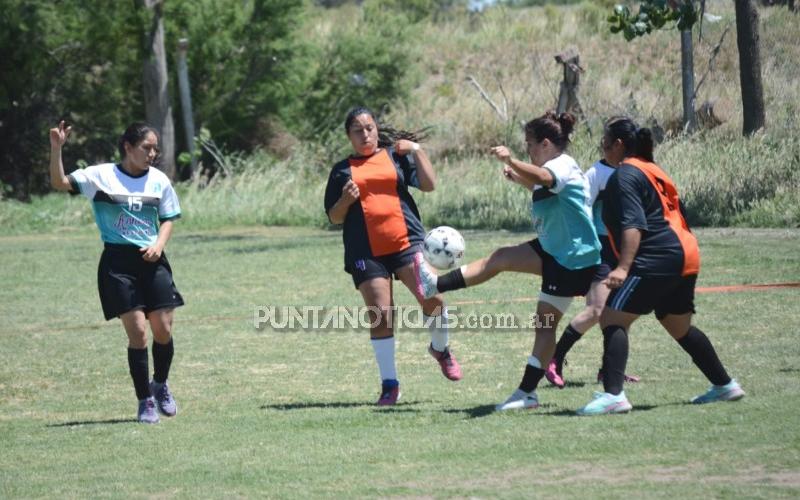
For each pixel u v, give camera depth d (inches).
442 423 504.1
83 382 667.4
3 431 535.5
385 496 385.4
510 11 3029.0
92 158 2374.5
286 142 2390.5
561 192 510.3
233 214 1836.9
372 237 564.7
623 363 497.0
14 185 2321.6
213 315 909.2
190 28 2281.0
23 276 1202.0
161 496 400.8
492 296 945.5
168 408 559.2
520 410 521.0
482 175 1804.9
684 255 484.4
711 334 714.2
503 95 2219.5
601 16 2628.0
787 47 1929.1
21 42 2229.3
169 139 2126.0
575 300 911.7
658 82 2090.3
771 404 499.5
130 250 543.2
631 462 413.1
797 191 1382.9
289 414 546.0
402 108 2353.6
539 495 375.9
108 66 2345.0
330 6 3850.9
